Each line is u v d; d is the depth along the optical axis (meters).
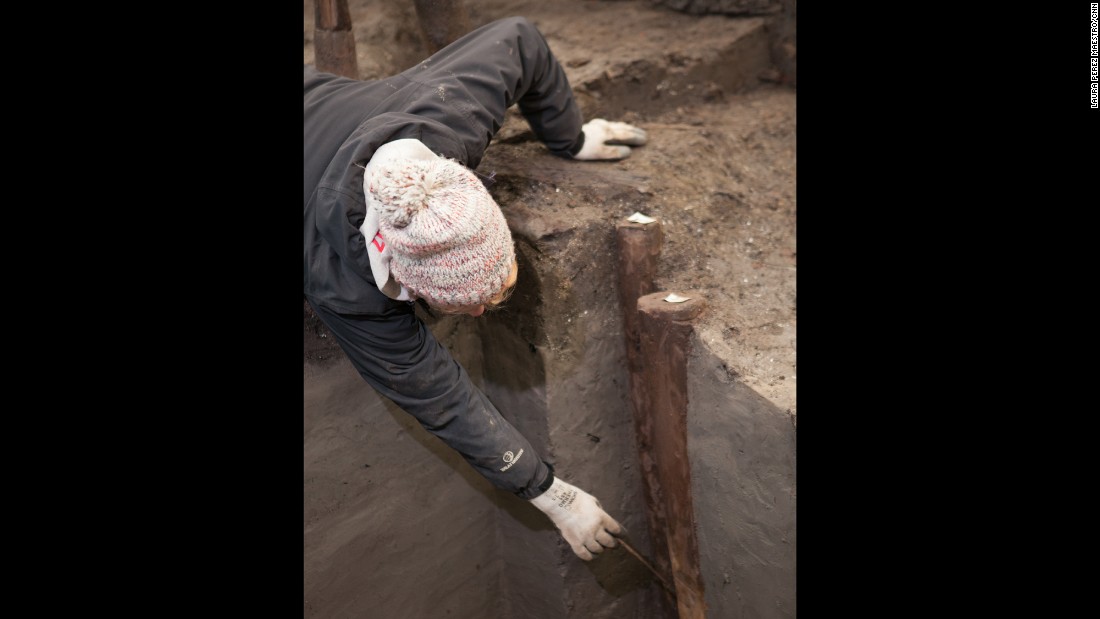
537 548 2.55
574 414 2.17
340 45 2.10
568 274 1.98
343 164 1.46
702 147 2.26
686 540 2.23
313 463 2.18
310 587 2.30
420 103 1.58
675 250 2.08
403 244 1.38
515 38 1.73
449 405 1.61
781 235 2.15
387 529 2.40
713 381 1.93
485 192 1.44
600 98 2.38
